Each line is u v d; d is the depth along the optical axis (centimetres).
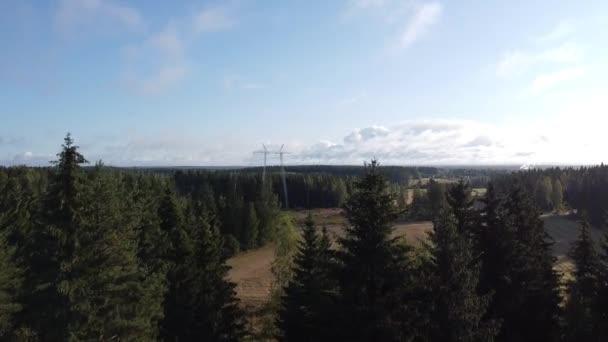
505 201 3147
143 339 2225
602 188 11794
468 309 1914
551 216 12694
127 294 2225
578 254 3500
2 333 2278
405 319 1884
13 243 3856
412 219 10719
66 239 1980
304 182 16100
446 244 2006
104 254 2062
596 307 2630
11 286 2753
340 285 1981
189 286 2958
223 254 3456
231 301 3241
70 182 2009
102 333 2022
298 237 5306
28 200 4150
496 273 2619
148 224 3431
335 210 14888
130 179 7038
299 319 2955
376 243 1953
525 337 2616
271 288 4734
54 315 1966
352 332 1916
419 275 2008
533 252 2831
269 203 11338
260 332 3931
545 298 2730
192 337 2877
